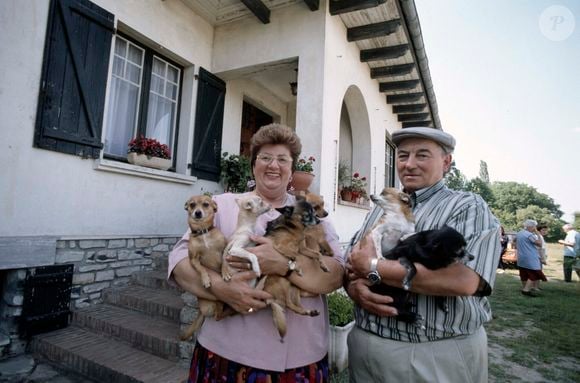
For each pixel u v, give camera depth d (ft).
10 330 10.51
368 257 4.89
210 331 5.11
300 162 14.12
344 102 21.88
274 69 17.66
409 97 25.71
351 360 5.57
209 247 5.48
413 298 4.87
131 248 14.12
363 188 21.95
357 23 17.57
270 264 4.93
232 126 19.99
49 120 11.20
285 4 16.34
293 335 4.89
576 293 26.50
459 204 4.99
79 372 9.80
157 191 15.28
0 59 10.13
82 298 12.40
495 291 26.96
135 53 15.39
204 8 16.98
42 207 11.16
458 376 4.62
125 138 15.02
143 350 10.30
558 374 12.01
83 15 12.25
